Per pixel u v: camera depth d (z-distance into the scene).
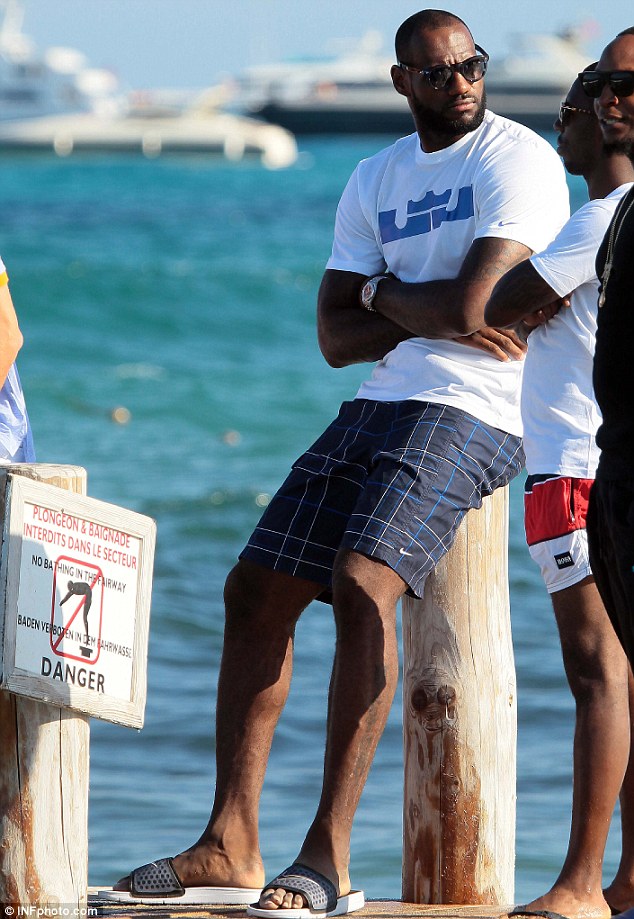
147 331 101.44
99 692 11.83
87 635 11.70
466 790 14.75
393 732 28.62
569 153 13.67
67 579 11.47
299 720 29.19
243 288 115.00
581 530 13.05
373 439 14.45
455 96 14.51
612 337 10.95
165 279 114.31
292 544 14.48
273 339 100.69
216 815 14.49
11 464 11.65
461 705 14.71
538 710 29.91
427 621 14.77
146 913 13.98
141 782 25.75
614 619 11.51
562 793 24.98
